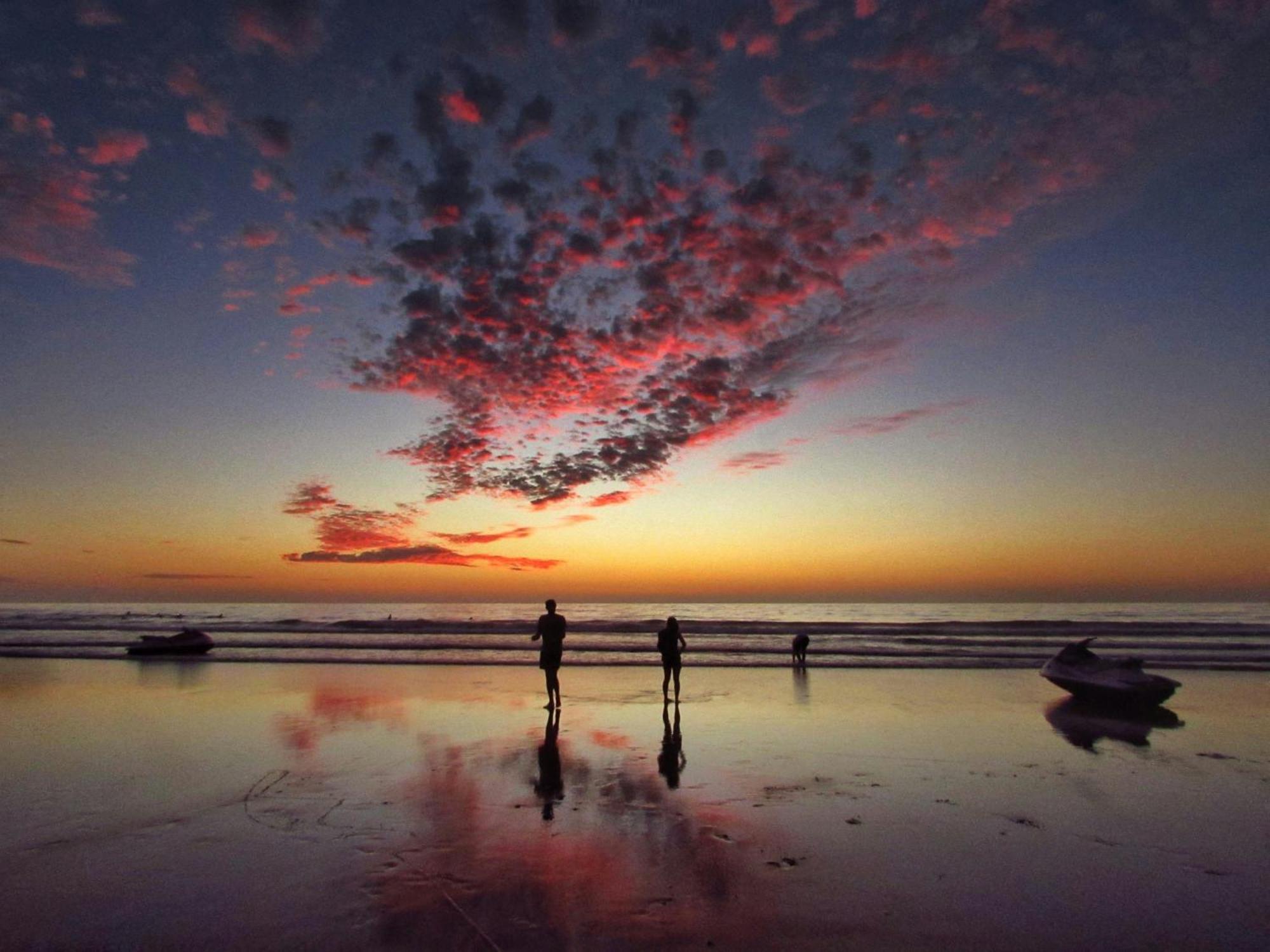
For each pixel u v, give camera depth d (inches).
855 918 139.3
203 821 198.1
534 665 609.0
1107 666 413.1
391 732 323.6
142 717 359.6
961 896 150.0
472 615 3083.2
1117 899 148.7
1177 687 382.3
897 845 179.8
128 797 222.1
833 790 230.5
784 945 128.4
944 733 320.5
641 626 1400.1
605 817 202.5
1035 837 186.1
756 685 484.7
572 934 132.3
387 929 134.4
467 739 308.8
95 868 164.7
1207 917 140.3
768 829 192.4
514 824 196.2
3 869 164.7
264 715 365.7
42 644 854.5
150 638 709.3
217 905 145.0
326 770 254.7
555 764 265.0
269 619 2191.2
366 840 183.6
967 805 213.6
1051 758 272.5
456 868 164.9
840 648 843.4
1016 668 588.4
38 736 315.6
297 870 163.0
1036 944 129.4
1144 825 195.5
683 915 140.6
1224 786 233.6
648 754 280.2
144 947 128.1
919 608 4675.2
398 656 695.1
